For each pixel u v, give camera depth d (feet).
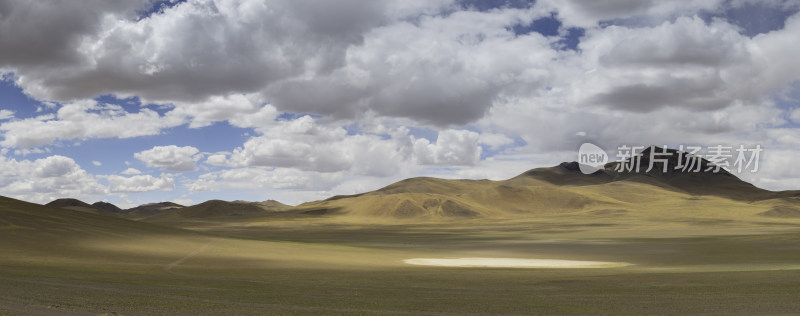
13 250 143.74
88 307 62.75
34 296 69.51
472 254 207.41
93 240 174.09
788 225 567.18
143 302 68.54
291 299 75.61
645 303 73.20
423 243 299.17
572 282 101.14
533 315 64.59
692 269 141.59
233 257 159.22
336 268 137.69
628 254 212.84
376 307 69.41
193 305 67.82
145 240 188.24
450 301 75.00
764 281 97.04
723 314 64.18
